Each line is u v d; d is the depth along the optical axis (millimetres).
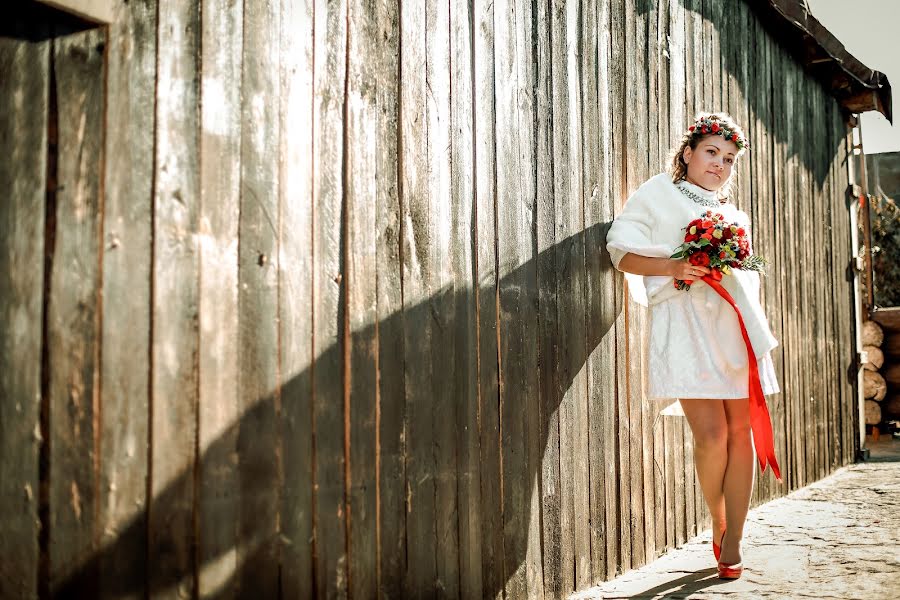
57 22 1589
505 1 2896
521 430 2846
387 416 2301
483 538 2637
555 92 3154
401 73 2408
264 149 1969
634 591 3061
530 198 2977
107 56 1654
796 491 5320
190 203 1791
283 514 1980
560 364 3090
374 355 2270
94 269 1617
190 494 1769
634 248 3250
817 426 5898
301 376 2047
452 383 2549
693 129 3412
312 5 2117
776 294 5312
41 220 1547
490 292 2740
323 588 2080
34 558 1514
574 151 3252
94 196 1624
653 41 3908
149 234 1710
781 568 3227
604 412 3348
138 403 1678
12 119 1521
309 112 2098
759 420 3072
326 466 2105
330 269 2143
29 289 1527
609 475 3346
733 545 3141
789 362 5453
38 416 1528
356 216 2229
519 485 2814
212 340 1828
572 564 3070
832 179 6617
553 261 3088
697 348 3168
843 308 6664
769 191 5328
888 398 8414
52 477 1541
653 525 3646
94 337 1611
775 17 5348
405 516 2344
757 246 5074
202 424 1798
